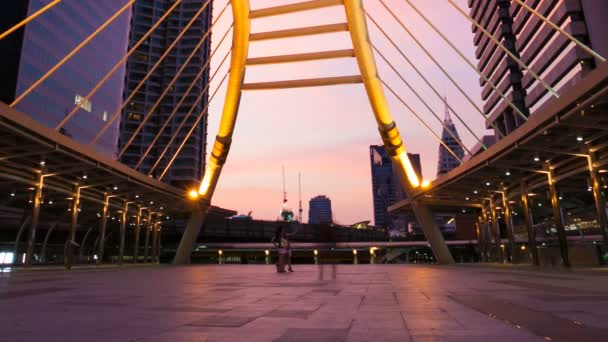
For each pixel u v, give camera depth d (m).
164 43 139.38
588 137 24.42
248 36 42.28
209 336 4.61
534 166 31.83
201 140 135.25
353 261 94.94
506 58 88.62
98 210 49.75
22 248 49.81
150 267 39.94
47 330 5.00
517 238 71.25
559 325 5.18
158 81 135.38
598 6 63.19
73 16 94.25
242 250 84.50
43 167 31.52
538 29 77.56
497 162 31.22
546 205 48.16
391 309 6.79
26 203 45.97
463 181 38.75
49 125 85.06
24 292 10.49
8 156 26.80
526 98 83.31
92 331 4.93
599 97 18.44
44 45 84.62
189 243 53.03
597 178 25.80
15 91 76.69
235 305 7.46
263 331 4.91
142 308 7.10
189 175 126.06
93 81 100.75
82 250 60.53
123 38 115.88
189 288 11.59
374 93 41.88
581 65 65.19
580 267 28.50
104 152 104.38
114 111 109.69
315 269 27.00
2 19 78.94
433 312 6.41
